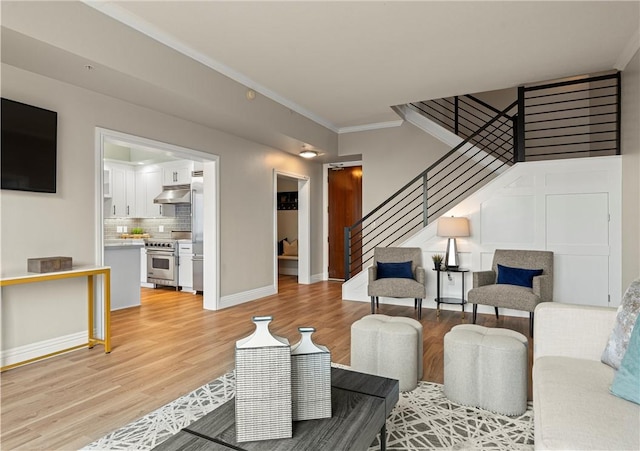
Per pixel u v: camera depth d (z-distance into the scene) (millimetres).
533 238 4320
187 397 2322
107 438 1875
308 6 2738
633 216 3535
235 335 3656
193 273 6004
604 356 1711
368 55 3586
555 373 1598
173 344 3375
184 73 3406
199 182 6020
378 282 4430
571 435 1149
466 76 4133
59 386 2480
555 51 3539
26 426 1983
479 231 4562
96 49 2695
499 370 2137
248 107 4250
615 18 2945
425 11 2824
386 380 1756
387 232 6195
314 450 1214
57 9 2467
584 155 5840
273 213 5938
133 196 7199
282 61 3715
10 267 2785
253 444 1243
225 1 2662
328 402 1417
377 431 1468
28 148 2854
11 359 2805
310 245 7094
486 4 2742
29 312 2920
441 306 4785
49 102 3014
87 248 3287
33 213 2924
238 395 1265
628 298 1696
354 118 5867
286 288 6527
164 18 2895
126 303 4914
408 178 6051
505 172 4449
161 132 3961
